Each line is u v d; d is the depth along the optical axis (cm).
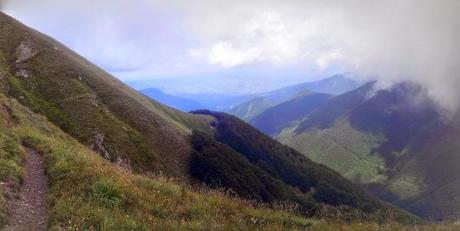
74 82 11988
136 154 10050
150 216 1419
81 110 10556
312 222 1622
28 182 1717
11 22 14012
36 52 12738
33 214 1387
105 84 13162
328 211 1712
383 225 1551
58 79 11819
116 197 1523
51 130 4278
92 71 14025
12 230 1220
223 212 1605
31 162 2067
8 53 12488
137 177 1941
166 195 1734
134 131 11012
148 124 12388
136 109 12600
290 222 1594
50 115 9931
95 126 10062
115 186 1567
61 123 9775
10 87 10469
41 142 2541
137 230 1286
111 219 1301
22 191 1584
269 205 1836
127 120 11769
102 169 1838
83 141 9212
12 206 1408
